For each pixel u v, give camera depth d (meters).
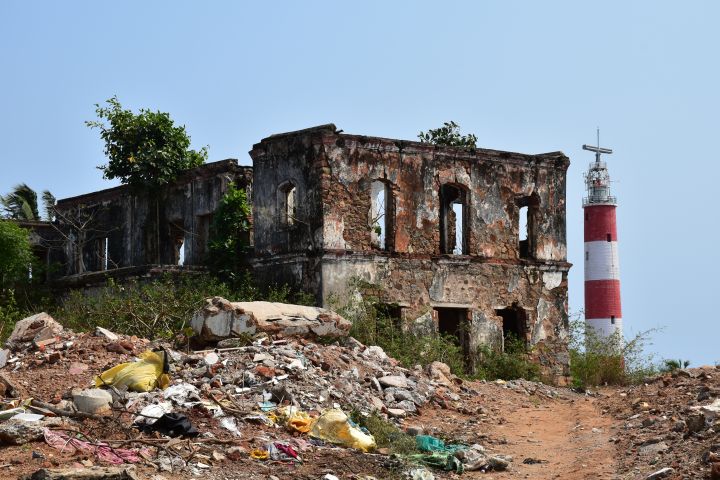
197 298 26.72
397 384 20.28
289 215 29.84
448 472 14.80
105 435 14.26
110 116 36.28
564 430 18.78
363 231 29.69
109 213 39.09
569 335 33.44
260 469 13.56
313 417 16.56
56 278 38.78
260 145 30.89
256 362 18.53
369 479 13.52
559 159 33.72
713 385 20.02
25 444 13.32
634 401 20.73
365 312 28.78
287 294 29.41
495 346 31.56
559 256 33.59
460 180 31.61
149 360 17.09
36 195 52.81
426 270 30.55
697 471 13.07
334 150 29.31
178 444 14.03
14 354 18.62
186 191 35.50
